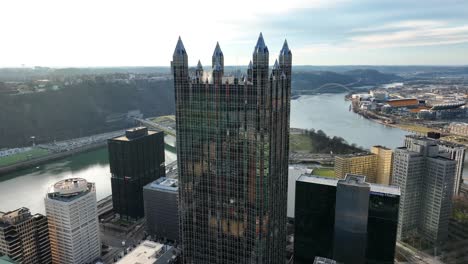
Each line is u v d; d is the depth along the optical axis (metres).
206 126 195.25
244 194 193.88
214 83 187.25
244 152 188.50
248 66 178.12
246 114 183.12
